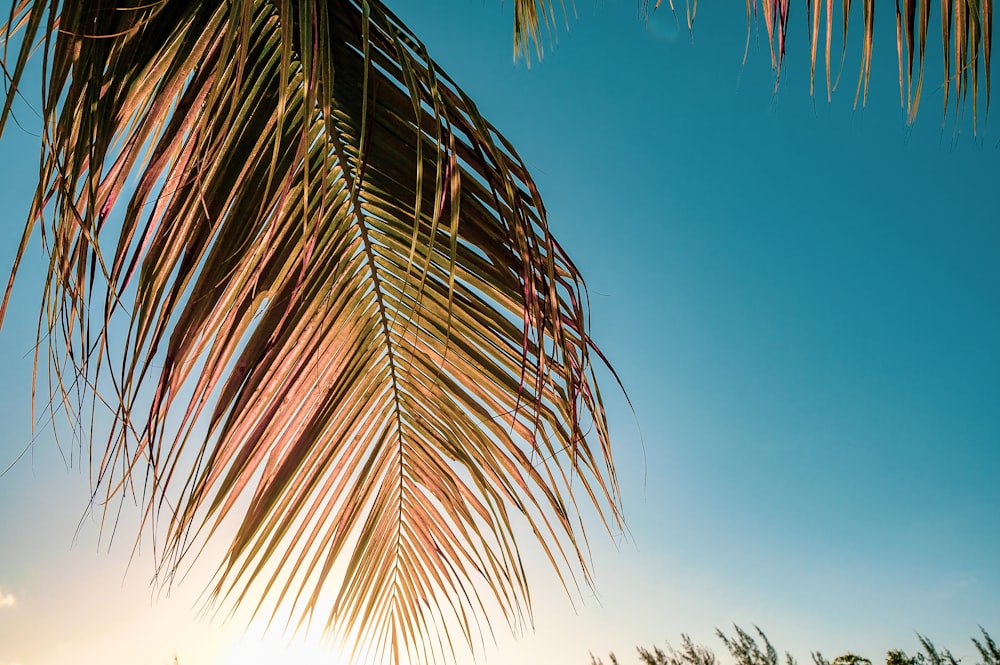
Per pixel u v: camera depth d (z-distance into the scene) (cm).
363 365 141
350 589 182
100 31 71
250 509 124
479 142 86
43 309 73
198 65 84
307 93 69
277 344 117
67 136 69
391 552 188
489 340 133
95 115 71
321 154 107
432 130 95
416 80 86
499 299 124
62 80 67
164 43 79
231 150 90
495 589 164
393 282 130
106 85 74
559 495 136
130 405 80
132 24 74
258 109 93
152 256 83
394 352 142
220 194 90
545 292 93
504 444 146
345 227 119
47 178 67
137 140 78
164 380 87
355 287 129
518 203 85
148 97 80
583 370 101
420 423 156
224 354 99
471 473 155
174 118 83
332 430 147
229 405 110
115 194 78
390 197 113
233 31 68
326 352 131
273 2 86
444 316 133
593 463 122
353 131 104
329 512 159
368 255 125
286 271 112
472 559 173
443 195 102
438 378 144
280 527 140
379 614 194
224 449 115
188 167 82
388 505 178
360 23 88
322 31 75
